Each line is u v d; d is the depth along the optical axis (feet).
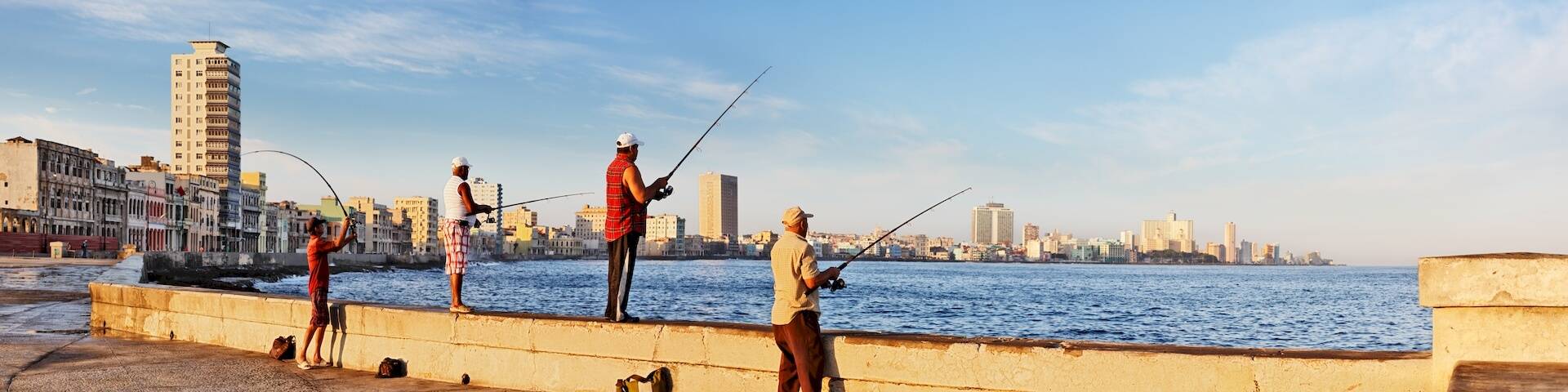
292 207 616.80
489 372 33.88
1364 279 654.94
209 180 463.01
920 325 176.24
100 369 37.50
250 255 388.78
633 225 31.12
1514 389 18.37
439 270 630.74
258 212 538.47
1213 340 155.22
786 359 26.84
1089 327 176.96
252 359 40.40
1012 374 25.17
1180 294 332.39
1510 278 20.48
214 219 469.57
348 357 38.50
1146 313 218.38
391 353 36.86
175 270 292.81
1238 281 568.82
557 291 300.40
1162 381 23.66
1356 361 22.04
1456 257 21.03
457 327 34.86
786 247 26.25
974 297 283.59
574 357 31.86
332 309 39.22
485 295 268.82
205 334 46.42
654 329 30.22
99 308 54.60
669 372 29.84
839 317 193.06
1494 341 20.74
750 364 28.48
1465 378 19.25
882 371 26.81
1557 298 20.06
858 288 348.79
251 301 43.34
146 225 390.63
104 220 353.10
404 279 392.27
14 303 74.64
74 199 332.39
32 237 295.28
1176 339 156.46
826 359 27.68
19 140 309.63
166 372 36.83
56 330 54.29
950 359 25.88
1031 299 279.49
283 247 591.37
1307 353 23.22
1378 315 215.31
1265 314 215.72
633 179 30.68
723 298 257.96
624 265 31.27
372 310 37.58
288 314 41.04
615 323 31.04
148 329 50.57
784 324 26.20
